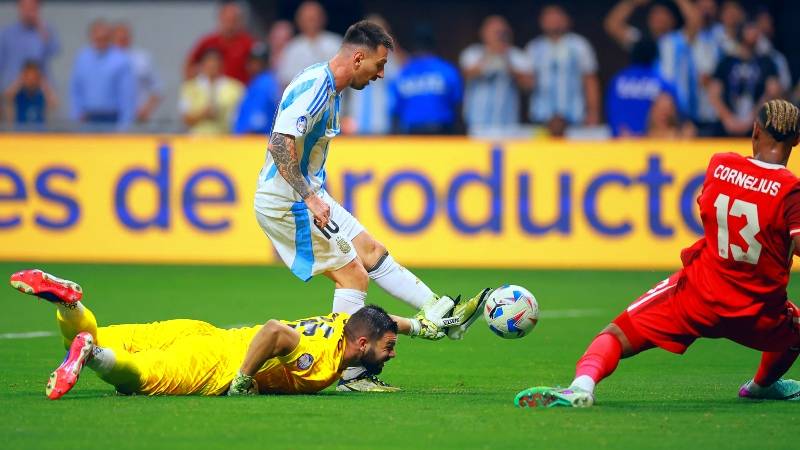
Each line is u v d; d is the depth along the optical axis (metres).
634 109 60.56
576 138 62.22
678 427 22.45
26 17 71.62
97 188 58.41
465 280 52.50
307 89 27.73
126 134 60.16
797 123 23.61
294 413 23.44
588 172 57.09
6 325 38.97
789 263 24.03
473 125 67.12
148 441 20.77
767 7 80.56
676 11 72.81
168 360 24.98
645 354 34.59
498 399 25.77
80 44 82.94
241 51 67.88
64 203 58.53
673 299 24.53
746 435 21.80
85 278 52.44
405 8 84.31
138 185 58.31
